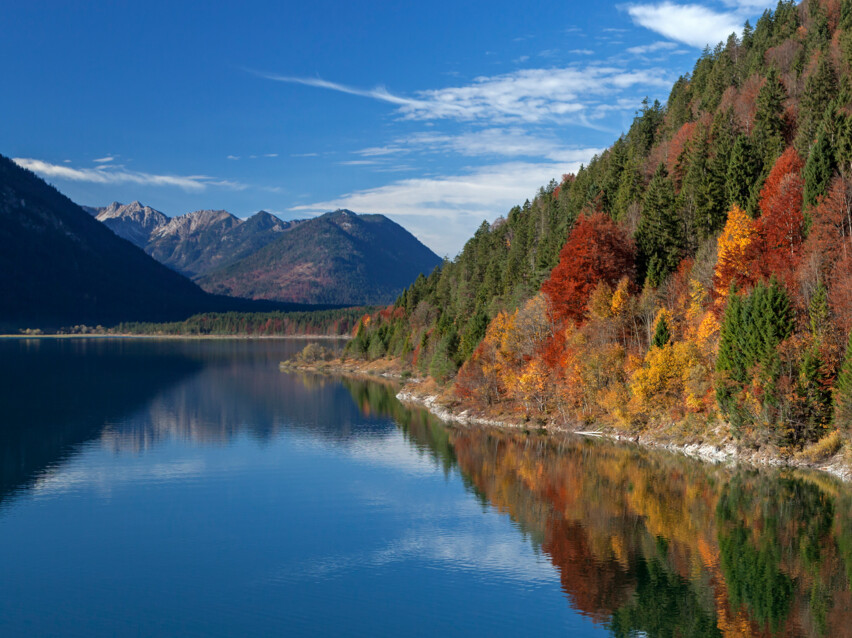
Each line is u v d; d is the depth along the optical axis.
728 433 90.88
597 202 162.25
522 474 84.31
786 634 43.94
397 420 128.25
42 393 171.62
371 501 74.31
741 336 88.94
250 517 69.19
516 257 182.25
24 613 48.62
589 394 108.81
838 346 82.94
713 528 63.22
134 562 57.75
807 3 183.38
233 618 47.59
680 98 189.75
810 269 89.31
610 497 73.56
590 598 49.53
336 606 49.28
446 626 46.00
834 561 55.31
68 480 84.50
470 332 150.75
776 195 107.31
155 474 87.38
